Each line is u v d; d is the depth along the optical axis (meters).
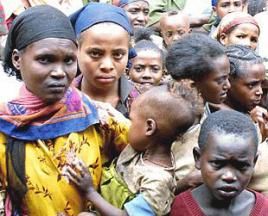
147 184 2.33
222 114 2.36
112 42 2.77
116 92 2.94
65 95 2.39
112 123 2.52
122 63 2.82
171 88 2.43
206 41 2.72
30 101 2.34
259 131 2.89
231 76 3.12
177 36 5.11
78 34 2.82
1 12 3.81
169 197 2.37
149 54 3.84
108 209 2.34
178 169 2.53
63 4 5.03
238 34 4.34
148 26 5.57
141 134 2.41
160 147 2.42
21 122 2.33
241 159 2.25
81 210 2.40
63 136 2.38
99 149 2.49
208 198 2.33
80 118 2.41
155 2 5.68
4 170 2.36
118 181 2.43
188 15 5.49
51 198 2.35
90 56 2.79
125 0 5.25
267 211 2.33
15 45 2.37
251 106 3.15
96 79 2.81
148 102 2.39
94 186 2.43
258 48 4.74
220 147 2.25
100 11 2.81
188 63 2.69
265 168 2.62
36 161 2.35
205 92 2.72
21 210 2.38
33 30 2.30
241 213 2.33
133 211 2.32
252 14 5.75
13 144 2.34
